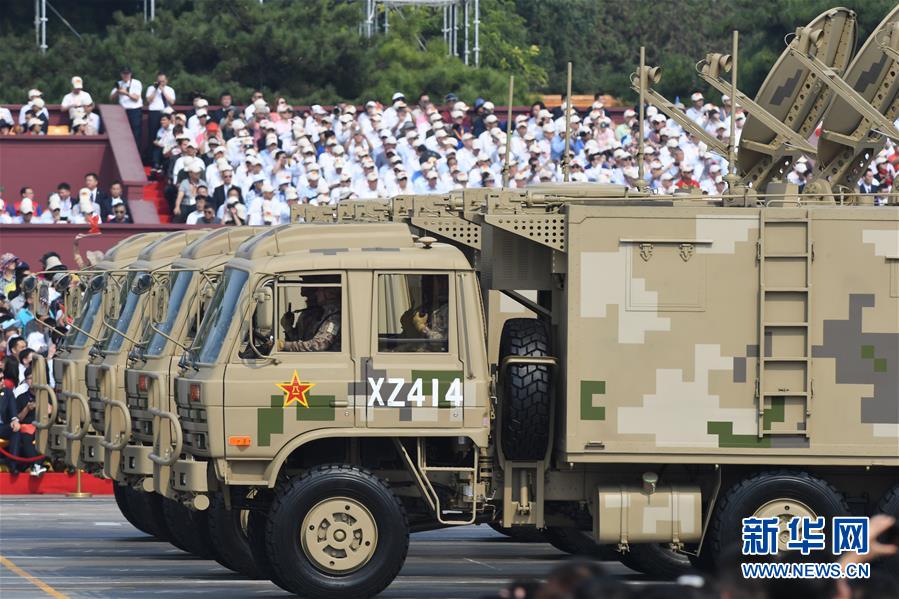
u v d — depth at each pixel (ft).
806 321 197.77
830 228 198.08
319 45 638.94
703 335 197.77
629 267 197.67
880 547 124.77
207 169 461.37
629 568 237.04
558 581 96.48
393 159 466.29
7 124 504.02
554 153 487.20
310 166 460.55
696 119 488.02
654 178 474.49
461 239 218.79
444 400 198.39
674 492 200.13
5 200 485.97
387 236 201.87
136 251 278.87
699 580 100.37
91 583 220.84
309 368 196.95
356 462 204.85
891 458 198.49
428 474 203.72
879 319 198.39
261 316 193.88
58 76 618.03
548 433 199.41
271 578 200.13
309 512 194.08
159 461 208.13
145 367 232.32
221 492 205.16
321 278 198.49
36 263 439.22
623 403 197.26
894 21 226.58
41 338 361.51
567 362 197.16
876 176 447.42
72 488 349.41
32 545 268.41
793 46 229.86
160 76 506.89
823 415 198.08
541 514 200.95
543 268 205.46
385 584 194.90
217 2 654.94
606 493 200.03
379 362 197.98
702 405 197.77
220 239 235.40
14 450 344.28
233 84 621.72
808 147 229.25
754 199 210.38
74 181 491.31
